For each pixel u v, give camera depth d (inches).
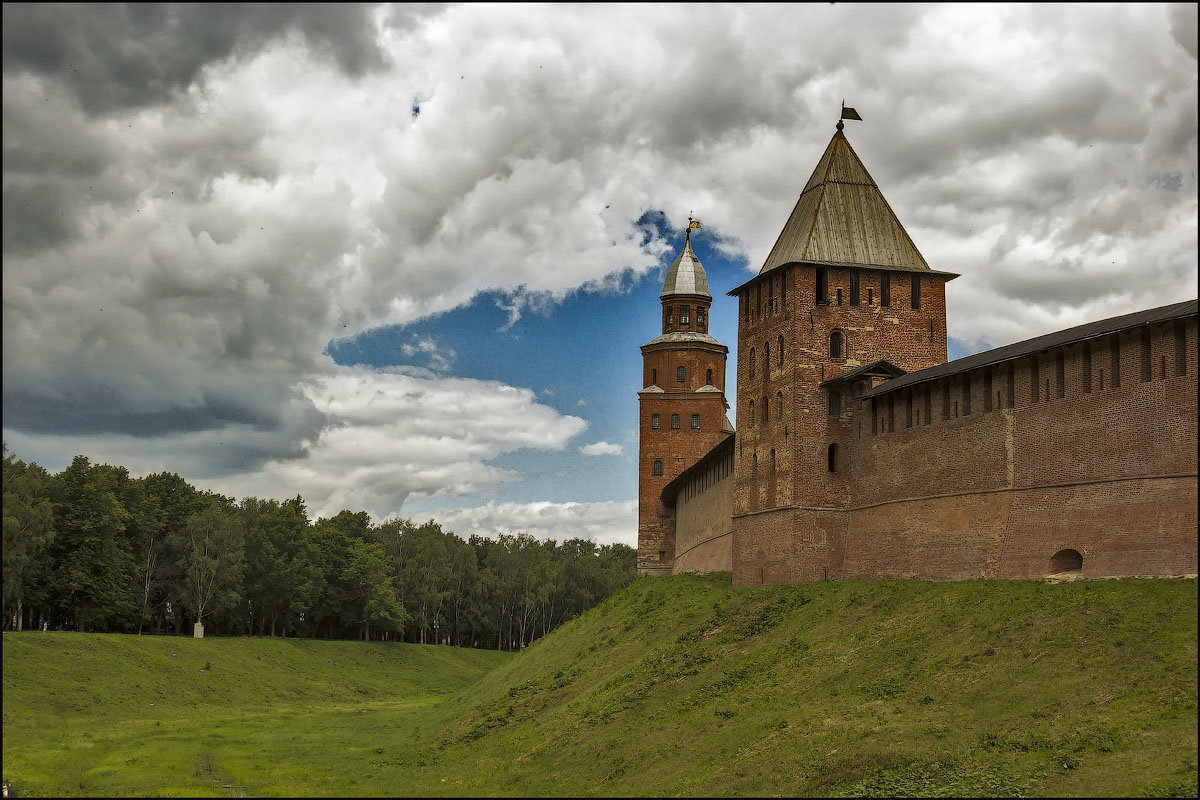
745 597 2696.9
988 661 1784.0
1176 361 1846.7
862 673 1947.6
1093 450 1998.0
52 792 1898.4
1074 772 1414.9
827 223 2901.1
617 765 1897.1
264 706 3897.6
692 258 4958.2
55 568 4517.7
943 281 2920.8
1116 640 1678.2
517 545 7760.8
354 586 6318.9
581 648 3036.4
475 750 2329.0
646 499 4658.0
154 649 4426.7
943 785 1469.0
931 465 2426.2
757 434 2933.1
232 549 5305.1
